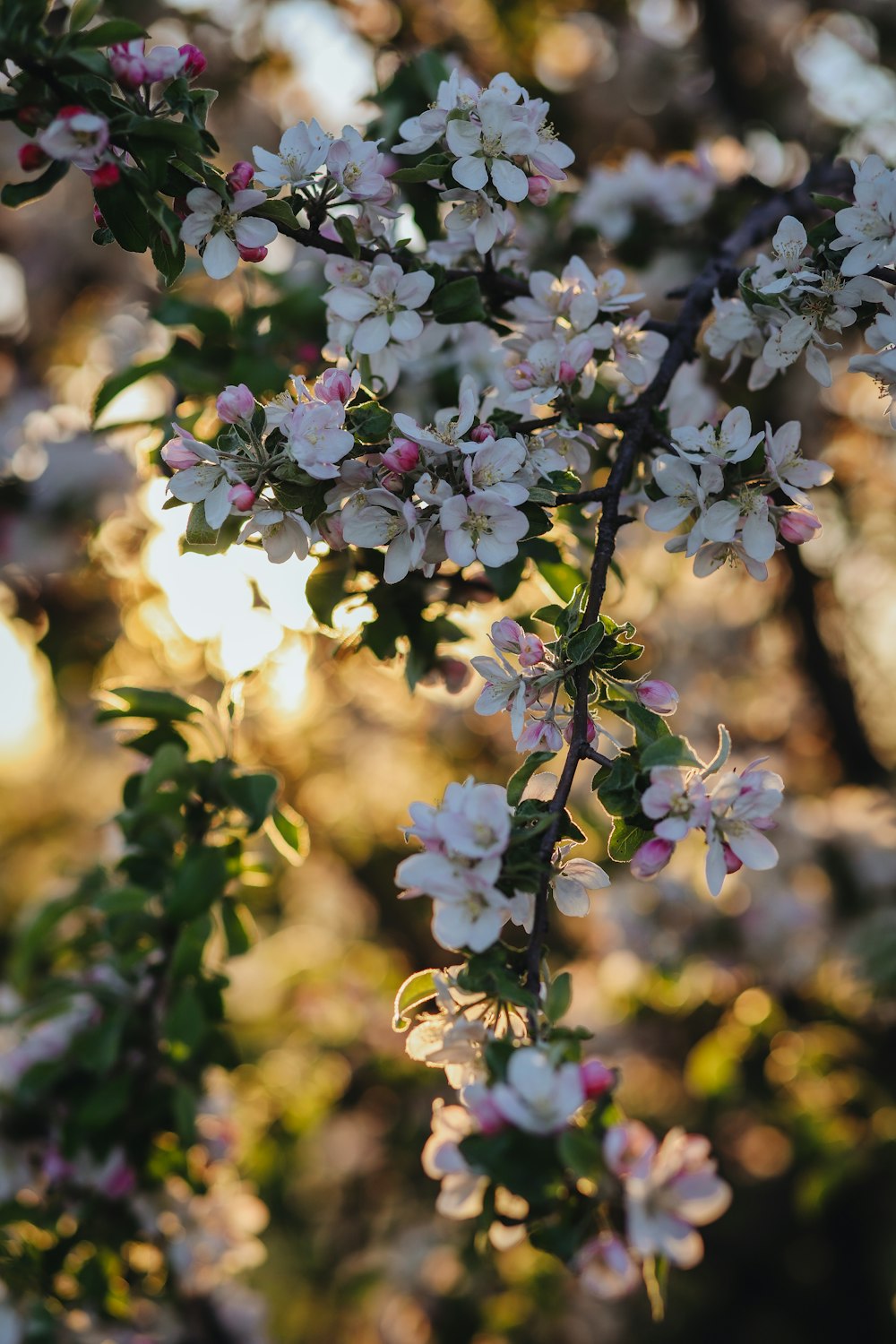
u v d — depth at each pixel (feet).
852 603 10.36
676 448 4.79
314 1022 9.66
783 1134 9.68
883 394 4.88
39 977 6.52
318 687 8.98
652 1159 4.30
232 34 7.98
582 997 9.35
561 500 4.77
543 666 4.68
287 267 6.37
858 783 9.81
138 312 8.11
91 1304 5.87
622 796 4.55
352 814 11.93
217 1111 6.12
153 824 5.66
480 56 8.38
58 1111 5.91
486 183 4.91
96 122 4.59
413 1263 8.94
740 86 9.08
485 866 4.40
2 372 9.01
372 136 5.81
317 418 4.62
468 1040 4.50
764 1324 11.12
